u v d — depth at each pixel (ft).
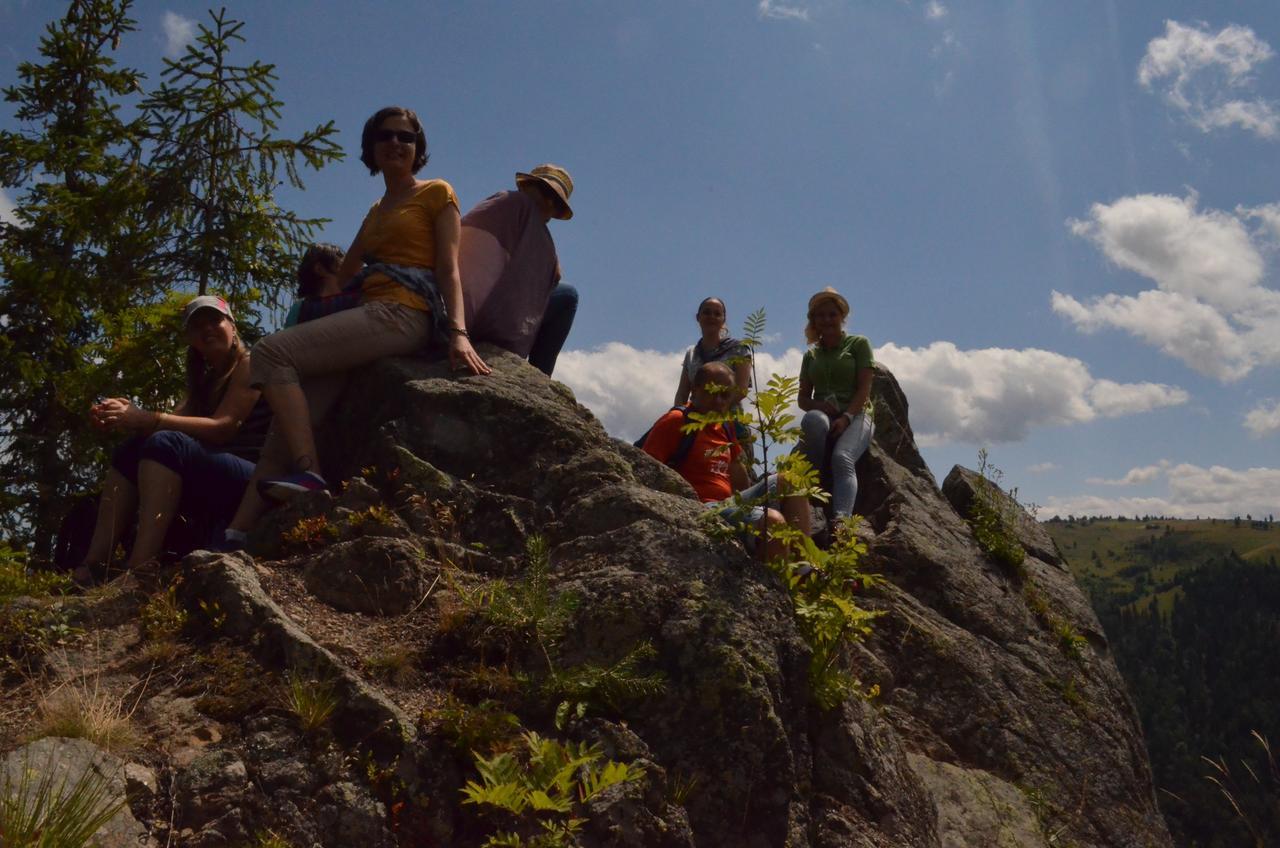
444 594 13.08
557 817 10.18
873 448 28.58
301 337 16.11
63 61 44.91
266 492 15.03
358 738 10.28
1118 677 25.68
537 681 11.69
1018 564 26.61
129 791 9.36
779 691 11.93
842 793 12.44
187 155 37.93
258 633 11.30
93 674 11.03
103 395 36.24
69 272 38.45
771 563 13.61
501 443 15.65
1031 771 20.53
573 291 21.44
